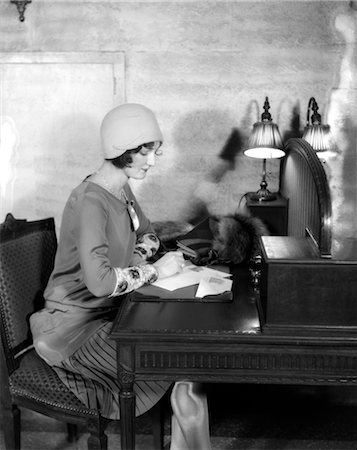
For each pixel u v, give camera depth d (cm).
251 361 194
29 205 337
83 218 215
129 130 216
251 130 321
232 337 189
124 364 196
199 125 322
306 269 186
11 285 230
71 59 319
